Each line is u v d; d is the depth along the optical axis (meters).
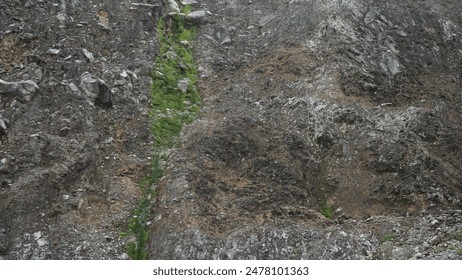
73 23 13.64
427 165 11.27
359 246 9.26
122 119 12.22
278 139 11.86
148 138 11.95
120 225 9.90
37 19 13.06
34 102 11.32
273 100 13.06
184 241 9.16
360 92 13.34
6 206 9.37
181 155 11.11
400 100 13.55
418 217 10.15
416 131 12.13
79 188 10.22
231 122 12.10
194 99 13.48
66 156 10.47
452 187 10.99
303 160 11.48
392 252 9.14
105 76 12.84
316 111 12.41
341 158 11.66
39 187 9.70
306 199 10.73
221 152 11.38
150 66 13.70
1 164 9.98
